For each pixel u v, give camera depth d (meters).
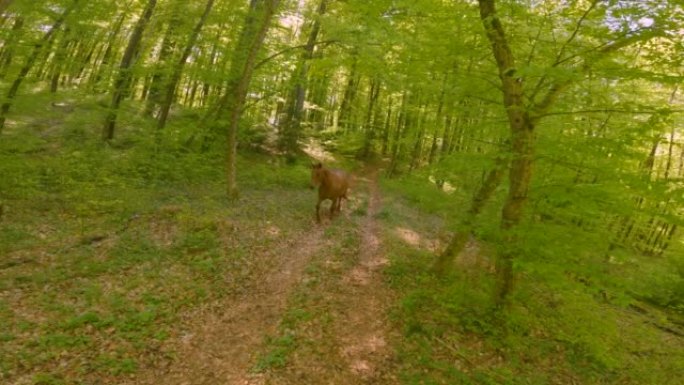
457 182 9.78
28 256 9.22
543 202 7.68
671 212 6.74
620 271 8.40
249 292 9.13
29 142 14.79
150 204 13.17
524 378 7.37
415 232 14.65
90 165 15.79
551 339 8.75
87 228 11.05
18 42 12.84
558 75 6.32
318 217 13.84
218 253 10.51
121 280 8.77
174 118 22.92
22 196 12.49
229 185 14.95
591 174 7.23
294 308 8.55
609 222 8.44
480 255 8.52
